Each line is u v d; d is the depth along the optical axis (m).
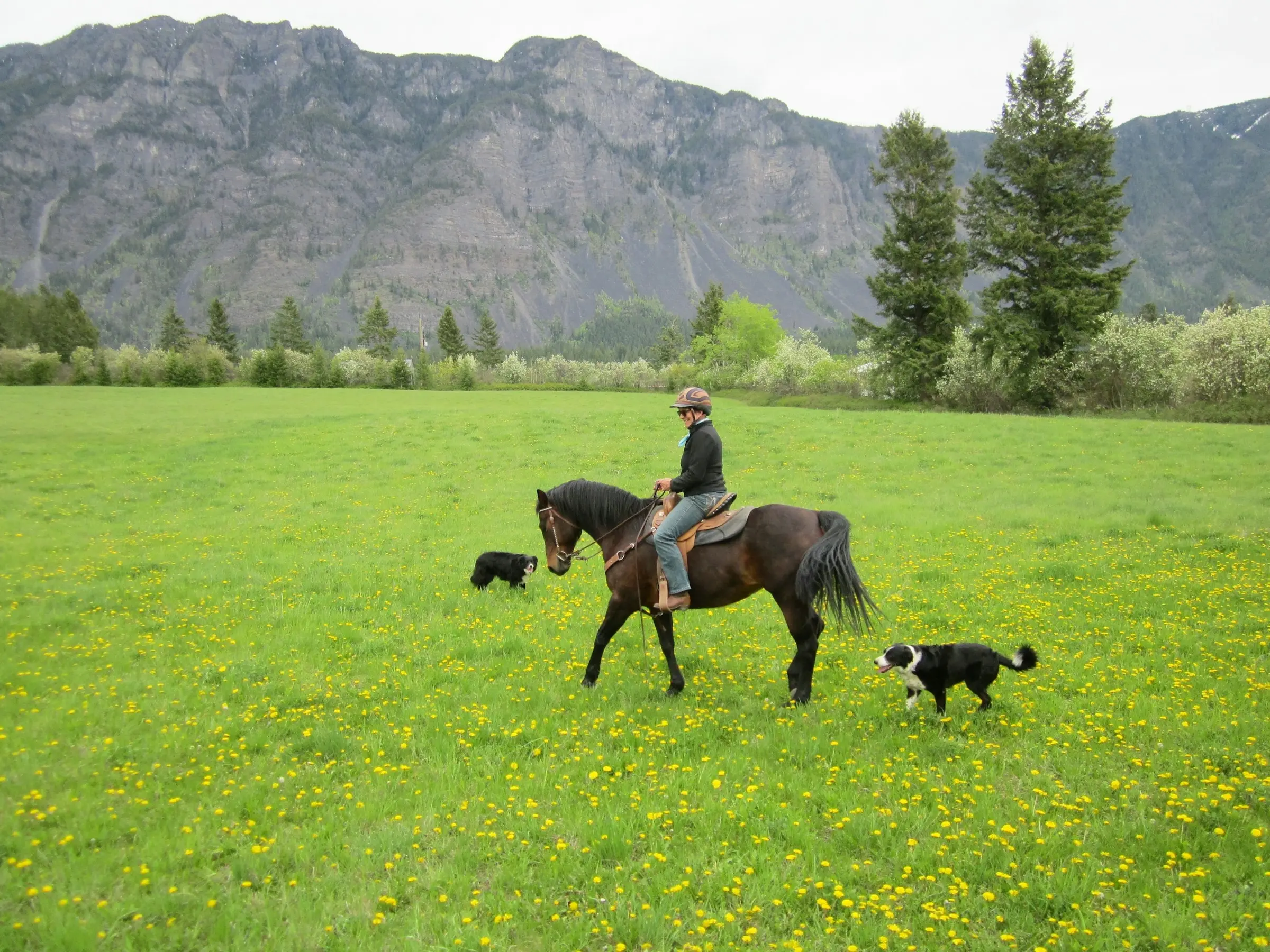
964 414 39.09
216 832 5.59
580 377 120.88
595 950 4.41
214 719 7.68
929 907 4.52
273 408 49.97
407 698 8.33
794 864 5.05
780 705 7.88
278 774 6.57
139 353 104.38
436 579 13.56
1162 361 42.44
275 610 11.64
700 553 7.91
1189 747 6.57
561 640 10.31
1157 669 8.51
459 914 4.61
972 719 7.36
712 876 4.92
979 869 4.93
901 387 54.94
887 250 53.91
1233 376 40.19
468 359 115.44
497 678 9.02
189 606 11.94
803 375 73.94
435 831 5.52
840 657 9.36
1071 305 44.06
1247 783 5.80
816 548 7.35
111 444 32.03
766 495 20.22
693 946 4.30
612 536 8.66
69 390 69.25
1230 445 25.72
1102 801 5.77
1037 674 8.48
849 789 6.01
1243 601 10.88
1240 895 4.58
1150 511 17.12
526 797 6.04
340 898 4.84
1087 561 13.40
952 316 52.50
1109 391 44.72
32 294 129.75
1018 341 44.88
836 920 4.54
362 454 28.84
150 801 6.11
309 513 19.78
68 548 16.17
